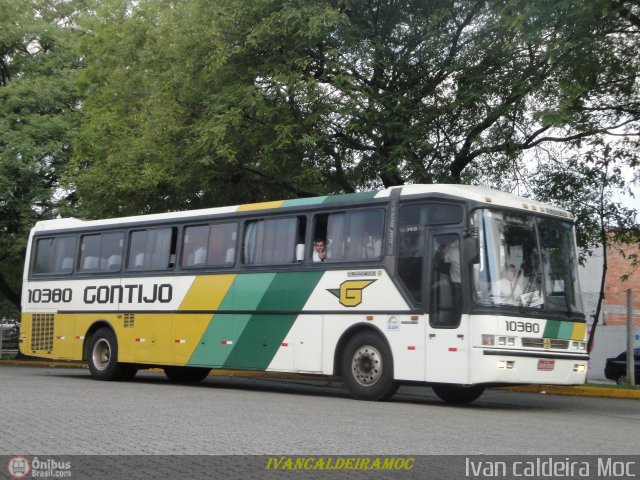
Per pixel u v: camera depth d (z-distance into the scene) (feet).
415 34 69.77
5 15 121.39
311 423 36.78
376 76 69.92
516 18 59.88
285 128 67.77
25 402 44.27
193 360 60.70
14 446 29.12
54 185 116.37
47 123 113.09
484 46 66.44
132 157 79.92
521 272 47.96
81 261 70.59
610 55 63.87
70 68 120.78
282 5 67.97
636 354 88.58
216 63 69.62
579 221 73.87
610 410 50.31
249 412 41.09
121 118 86.48
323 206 54.54
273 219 57.36
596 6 59.21
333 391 61.77
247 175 78.69
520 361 46.39
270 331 56.08
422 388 68.80
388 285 50.21
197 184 78.64
